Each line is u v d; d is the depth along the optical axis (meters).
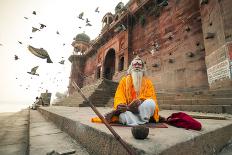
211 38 8.34
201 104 6.22
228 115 4.44
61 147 2.12
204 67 9.44
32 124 4.42
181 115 2.31
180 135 1.67
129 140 1.44
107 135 1.64
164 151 1.25
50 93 20.81
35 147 2.09
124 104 2.39
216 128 2.21
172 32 12.39
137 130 1.47
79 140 2.32
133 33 17.84
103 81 13.27
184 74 10.64
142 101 2.40
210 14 8.55
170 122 2.32
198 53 9.96
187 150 1.51
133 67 2.75
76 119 2.83
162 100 8.04
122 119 2.29
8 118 6.87
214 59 7.93
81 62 30.30
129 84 2.64
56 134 2.95
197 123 2.01
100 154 1.71
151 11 15.25
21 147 2.25
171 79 11.55
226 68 7.06
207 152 1.85
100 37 23.58
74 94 15.23
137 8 16.56
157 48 13.41
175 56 11.61
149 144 1.33
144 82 2.68
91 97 11.20
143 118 2.29
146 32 15.63
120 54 18.58
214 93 6.40
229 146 2.35
